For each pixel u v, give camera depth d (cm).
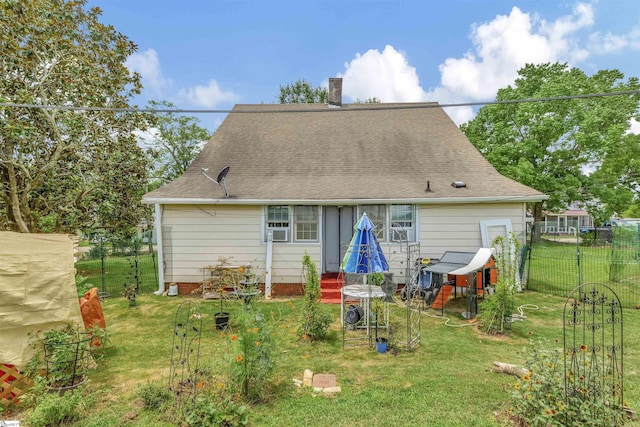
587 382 374
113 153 1158
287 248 1068
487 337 683
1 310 470
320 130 1361
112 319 816
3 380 449
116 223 1373
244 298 820
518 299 969
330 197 1028
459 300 984
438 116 1423
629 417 381
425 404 431
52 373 468
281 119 1424
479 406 425
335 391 465
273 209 1073
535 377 393
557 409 357
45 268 507
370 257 646
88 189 1121
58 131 1002
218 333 713
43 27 920
